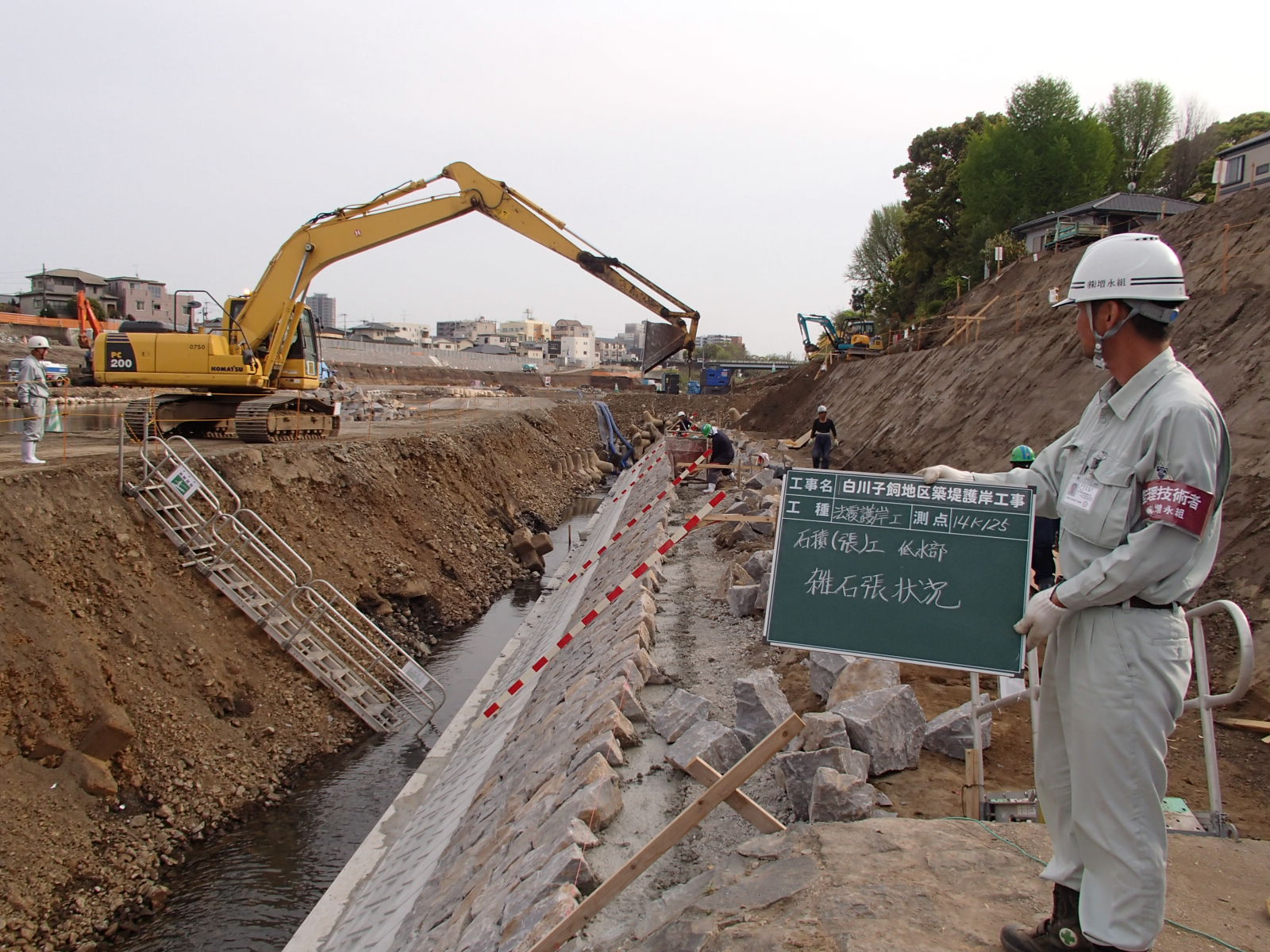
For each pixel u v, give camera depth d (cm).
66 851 890
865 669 665
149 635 1145
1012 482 368
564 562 2375
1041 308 2191
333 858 980
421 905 695
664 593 1143
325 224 1997
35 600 1034
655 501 1720
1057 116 4012
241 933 858
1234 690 344
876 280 6444
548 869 492
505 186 1953
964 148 5125
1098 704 263
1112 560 255
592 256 1961
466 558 2098
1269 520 803
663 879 488
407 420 3494
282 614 1319
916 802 527
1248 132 4391
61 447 1720
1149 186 4450
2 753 912
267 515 1575
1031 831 399
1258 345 1091
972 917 326
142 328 2000
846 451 2528
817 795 475
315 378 2191
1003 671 355
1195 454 249
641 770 636
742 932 342
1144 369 273
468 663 1593
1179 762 562
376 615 1625
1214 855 371
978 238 3994
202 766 1059
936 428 1984
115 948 830
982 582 365
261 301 2009
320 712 1258
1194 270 1564
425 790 1056
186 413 1988
